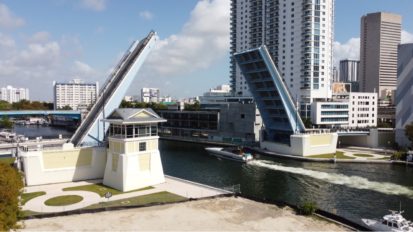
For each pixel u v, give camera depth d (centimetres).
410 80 10306
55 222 4134
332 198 5844
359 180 7138
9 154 8219
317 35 15700
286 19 16625
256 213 4497
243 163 9244
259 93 10612
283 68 16838
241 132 13338
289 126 10469
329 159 9225
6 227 3078
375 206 5362
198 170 8381
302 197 5944
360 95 15362
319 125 14325
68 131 19400
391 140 11538
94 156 6538
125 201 4969
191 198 5091
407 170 8144
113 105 7025
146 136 6012
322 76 15950
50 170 6122
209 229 3922
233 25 19912
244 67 10188
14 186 3588
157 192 5488
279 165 8894
